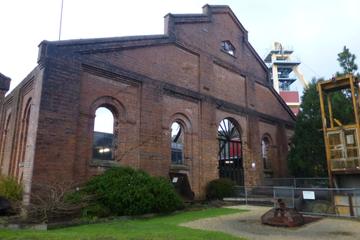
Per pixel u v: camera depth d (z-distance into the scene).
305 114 22.91
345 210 13.34
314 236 8.83
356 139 15.20
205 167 18.34
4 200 11.01
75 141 12.55
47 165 11.51
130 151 14.70
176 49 18.28
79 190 11.66
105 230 8.66
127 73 15.16
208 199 17.70
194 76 19.16
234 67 22.45
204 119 18.97
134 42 15.78
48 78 12.12
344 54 21.48
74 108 12.75
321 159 21.66
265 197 18.12
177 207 13.41
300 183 21.20
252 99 23.56
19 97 16.28
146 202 11.78
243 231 9.44
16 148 15.71
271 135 25.28
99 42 14.24
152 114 15.95
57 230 8.80
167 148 16.42
